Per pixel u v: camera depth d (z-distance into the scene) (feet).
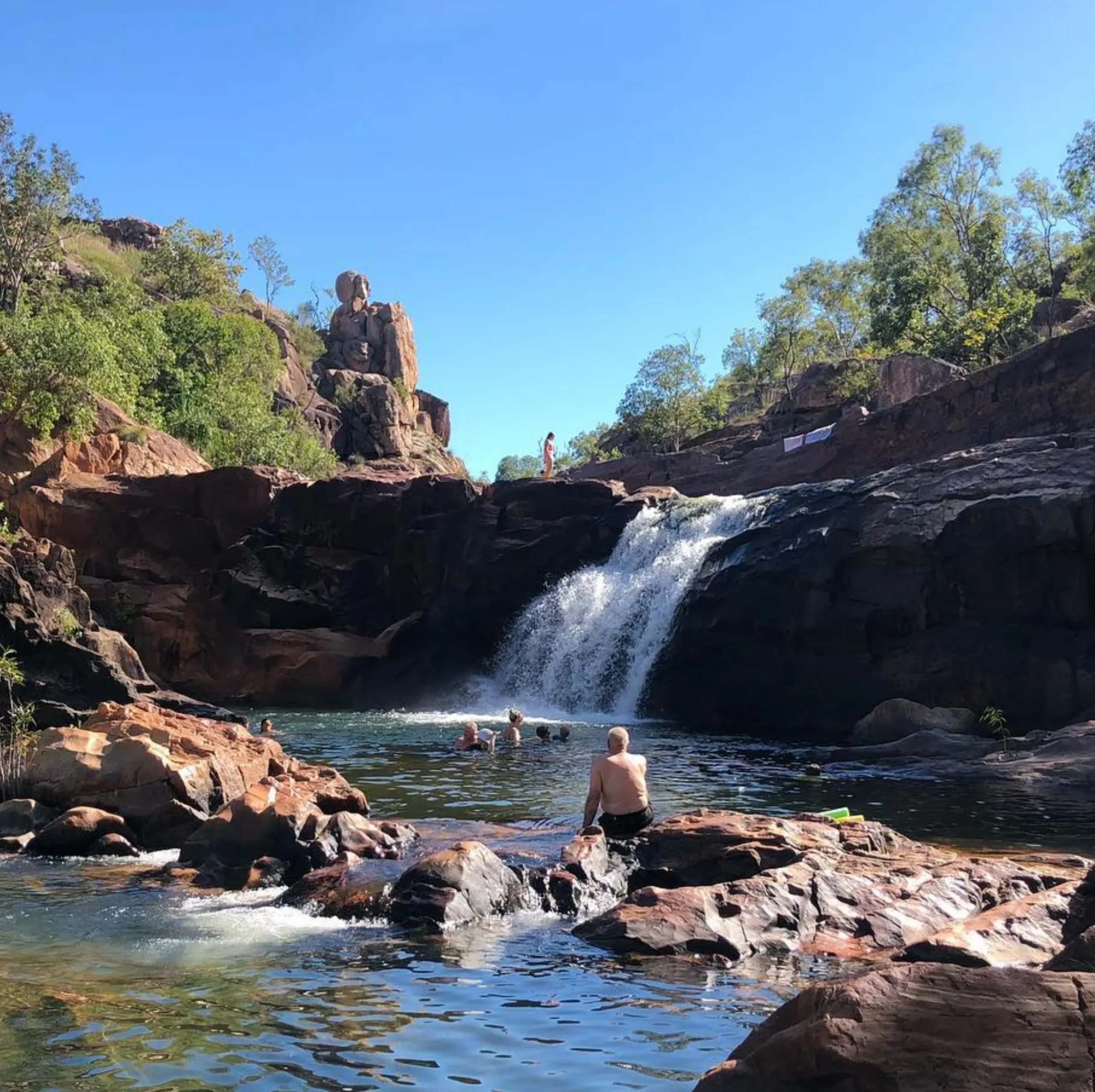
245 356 205.57
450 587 116.67
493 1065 17.61
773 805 47.93
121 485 125.90
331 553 121.80
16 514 120.98
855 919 26.53
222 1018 20.02
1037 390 108.37
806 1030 11.80
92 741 43.88
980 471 81.46
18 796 43.09
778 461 141.28
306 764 54.60
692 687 93.66
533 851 33.12
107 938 26.40
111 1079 16.87
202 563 123.85
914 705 77.36
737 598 89.61
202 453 163.32
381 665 113.50
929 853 32.42
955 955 21.90
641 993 21.52
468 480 120.67
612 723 92.58
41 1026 19.49
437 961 23.98
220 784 43.45
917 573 80.12
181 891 32.17
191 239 253.03
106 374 128.16
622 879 30.91
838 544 84.53
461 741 70.59
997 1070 11.02
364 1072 17.30
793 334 224.53
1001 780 55.62
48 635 68.54
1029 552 75.15
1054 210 189.37
